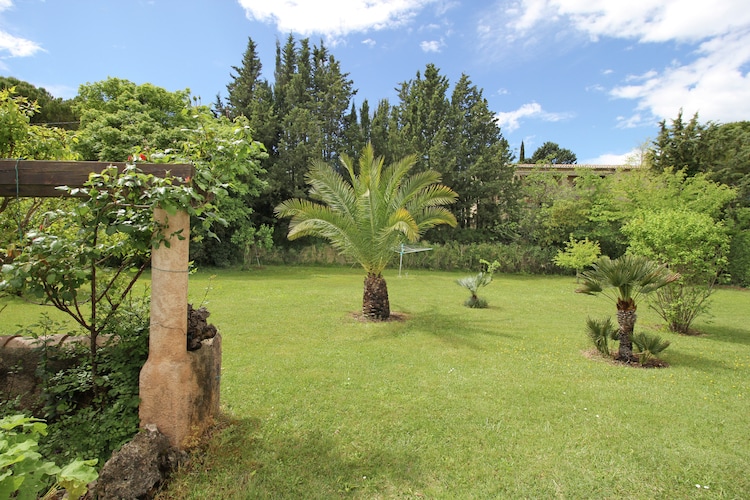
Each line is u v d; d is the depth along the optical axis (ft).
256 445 10.74
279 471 9.57
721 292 52.31
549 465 10.25
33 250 8.23
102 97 54.03
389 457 10.44
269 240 70.03
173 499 8.29
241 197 67.26
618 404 14.39
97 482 7.78
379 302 29.91
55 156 11.85
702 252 26.68
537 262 73.51
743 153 66.23
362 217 29.50
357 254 30.12
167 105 55.06
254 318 28.37
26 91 57.88
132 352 10.74
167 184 8.67
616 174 72.79
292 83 86.58
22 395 10.48
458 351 21.30
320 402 13.94
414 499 8.75
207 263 69.62
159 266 9.36
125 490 7.66
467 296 43.45
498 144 90.84
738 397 15.35
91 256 9.03
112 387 10.28
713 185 58.80
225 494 8.57
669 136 71.36
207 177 9.60
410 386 15.78
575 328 28.14
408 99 98.22
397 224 26.55
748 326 30.58
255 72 92.38
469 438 11.62
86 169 8.91
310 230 29.27
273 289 43.29
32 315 24.31
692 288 27.84
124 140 47.60
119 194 8.75
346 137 92.43
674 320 28.43
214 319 27.78
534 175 82.89
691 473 10.02
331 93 90.27
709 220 27.91
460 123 91.56
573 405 14.23
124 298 11.41
